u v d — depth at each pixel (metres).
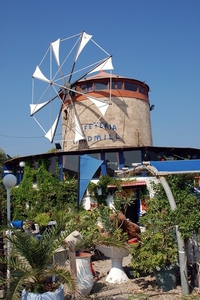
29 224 20.52
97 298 8.21
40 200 23.39
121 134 29.69
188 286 8.17
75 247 7.87
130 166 23.09
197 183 12.27
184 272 8.18
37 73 32.69
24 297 6.55
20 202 24.48
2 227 6.91
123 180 21.28
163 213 9.10
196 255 8.71
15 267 6.79
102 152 23.27
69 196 22.91
